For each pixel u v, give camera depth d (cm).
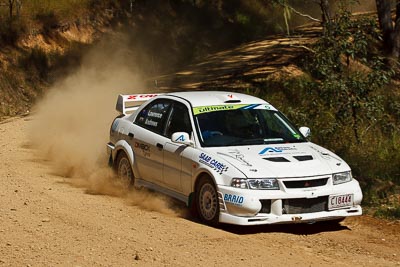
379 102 3309
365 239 2202
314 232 2267
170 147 2459
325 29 3391
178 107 2542
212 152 2298
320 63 3284
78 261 1856
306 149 2367
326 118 3509
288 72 5606
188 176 2355
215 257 1916
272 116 2527
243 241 2097
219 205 2189
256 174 2156
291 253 1991
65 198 2623
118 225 2239
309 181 2188
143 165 2633
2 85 6469
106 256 1905
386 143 3456
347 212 2245
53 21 7756
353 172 3036
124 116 2880
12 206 2466
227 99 2545
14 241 2038
